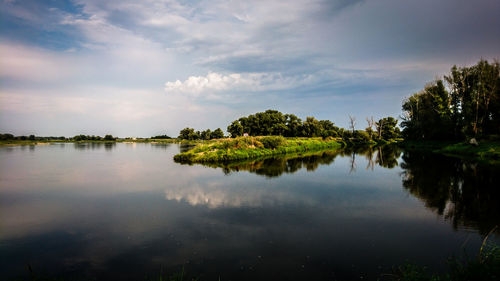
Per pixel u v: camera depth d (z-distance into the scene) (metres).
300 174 22.25
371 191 16.02
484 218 10.94
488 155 28.08
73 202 13.73
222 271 7.04
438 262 7.36
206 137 118.50
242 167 26.59
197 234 9.60
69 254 8.12
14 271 7.15
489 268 5.50
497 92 36.16
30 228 10.24
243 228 10.18
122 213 12.00
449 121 45.09
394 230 9.87
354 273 6.90
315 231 9.84
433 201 13.59
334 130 92.94
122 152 49.53
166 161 32.28
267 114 76.44
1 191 16.06
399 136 102.75
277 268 7.19
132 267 7.30
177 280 6.50
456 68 45.31
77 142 114.06
